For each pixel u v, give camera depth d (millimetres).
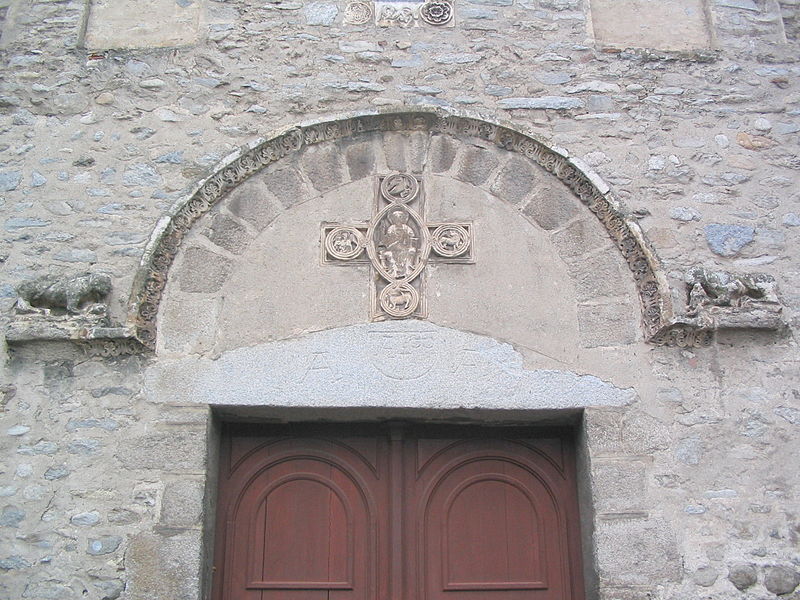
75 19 5656
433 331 4980
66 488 4582
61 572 4434
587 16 5746
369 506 4961
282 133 5281
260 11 5684
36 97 5414
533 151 5332
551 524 4961
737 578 4480
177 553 4480
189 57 5527
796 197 5285
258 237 5160
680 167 5332
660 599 4445
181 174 5238
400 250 5160
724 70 5617
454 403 4820
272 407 4805
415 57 5570
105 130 5336
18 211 5133
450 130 5402
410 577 4809
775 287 5000
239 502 4953
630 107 5477
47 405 4727
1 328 4855
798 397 4824
